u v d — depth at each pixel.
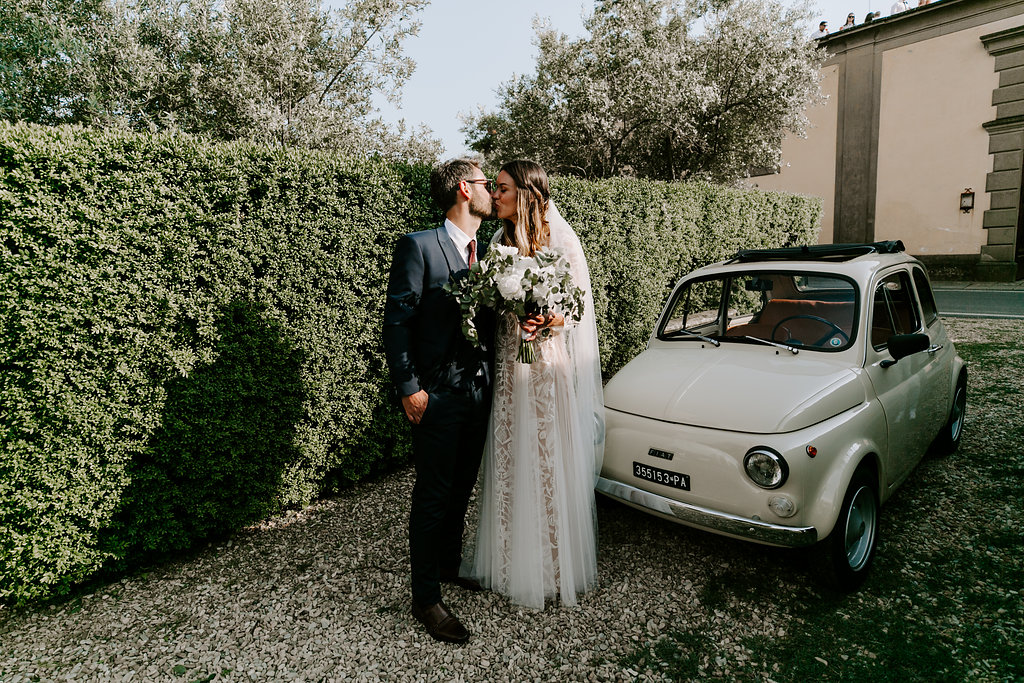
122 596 3.06
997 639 2.54
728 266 4.01
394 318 2.53
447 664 2.50
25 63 8.23
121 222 2.96
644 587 3.04
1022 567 3.06
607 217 6.59
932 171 17.25
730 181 14.06
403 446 4.48
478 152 15.14
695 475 2.90
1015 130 15.62
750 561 3.25
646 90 11.45
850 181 18.98
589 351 3.02
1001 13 15.53
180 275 3.17
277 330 3.61
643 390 3.34
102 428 2.97
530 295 2.53
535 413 2.80
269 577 3.21
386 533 3.65
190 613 2.90
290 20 9.76
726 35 12.23
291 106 9.97
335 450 4.14
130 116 9.37
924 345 3.24
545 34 12.20
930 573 3.06
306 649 2.62
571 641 2.64
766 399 2.95
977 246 16.67
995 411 5.38
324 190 3.73
